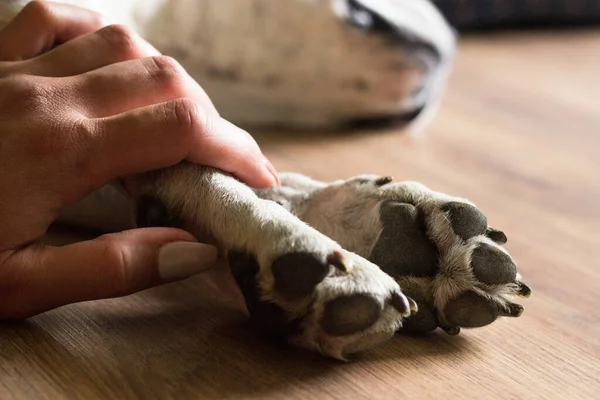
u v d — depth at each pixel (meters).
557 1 1.10
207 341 0.41
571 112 0.80
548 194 0.60
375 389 0.39
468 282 0.40
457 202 0.41
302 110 0.67
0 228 0.39
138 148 0.40
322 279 0.37
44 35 0.47
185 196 0.41
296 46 0.63
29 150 0.40
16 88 0.42
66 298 0.40
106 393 0.38
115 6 0.57
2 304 0.40
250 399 0.38
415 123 0.71
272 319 0.38
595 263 0.51
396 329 0.38
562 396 0.40
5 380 0.38
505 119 0.76
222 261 0.40
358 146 0.65
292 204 0.45
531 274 0.49
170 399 0.37
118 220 0.48
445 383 0.39
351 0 0.62
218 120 0.42
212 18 0.61
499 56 1.00
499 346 0.42
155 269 0.40
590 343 0.43
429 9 0.69
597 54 1.03
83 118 0.41
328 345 0.38
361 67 0.64
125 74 0.43
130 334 0.41
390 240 0.41
